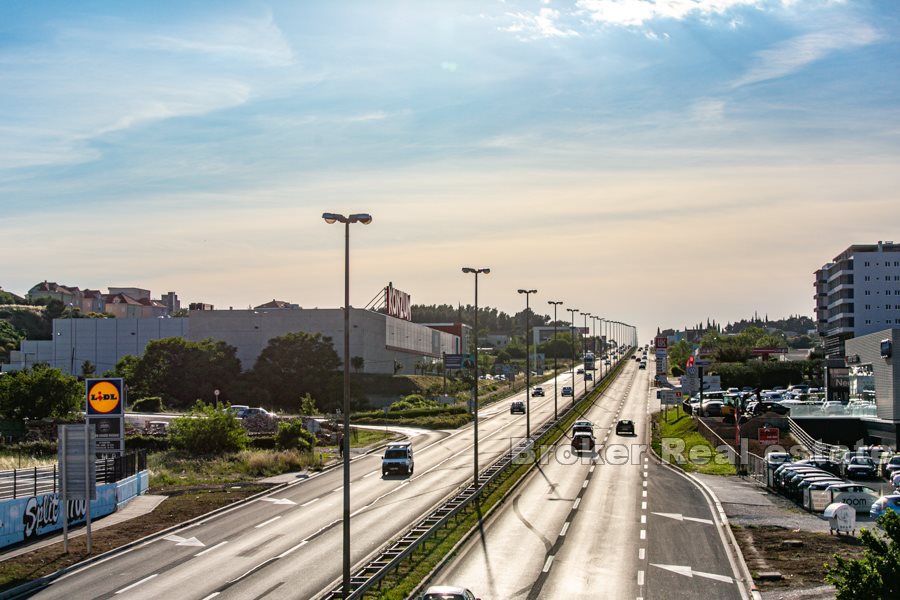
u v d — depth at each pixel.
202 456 73.94
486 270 57.47
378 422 112.50
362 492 55.22
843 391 111.19
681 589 30.48
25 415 95.06
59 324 180.88
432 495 52.66
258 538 40.66
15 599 30.16
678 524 42.72
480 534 40.34
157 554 37.44
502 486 54.19
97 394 51.69
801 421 85.19
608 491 53.44
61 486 37.62
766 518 44.22
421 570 32.16
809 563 34.06
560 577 32.22
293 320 158.50
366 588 28.14
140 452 57.56
